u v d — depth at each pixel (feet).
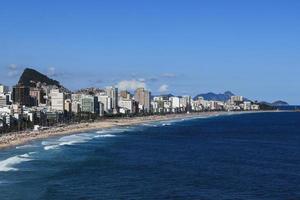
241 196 297.53
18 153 548.31
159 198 290.76
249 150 575.38
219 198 291.79
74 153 538.47
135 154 526.57
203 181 346.54
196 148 599.98
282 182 343.26
